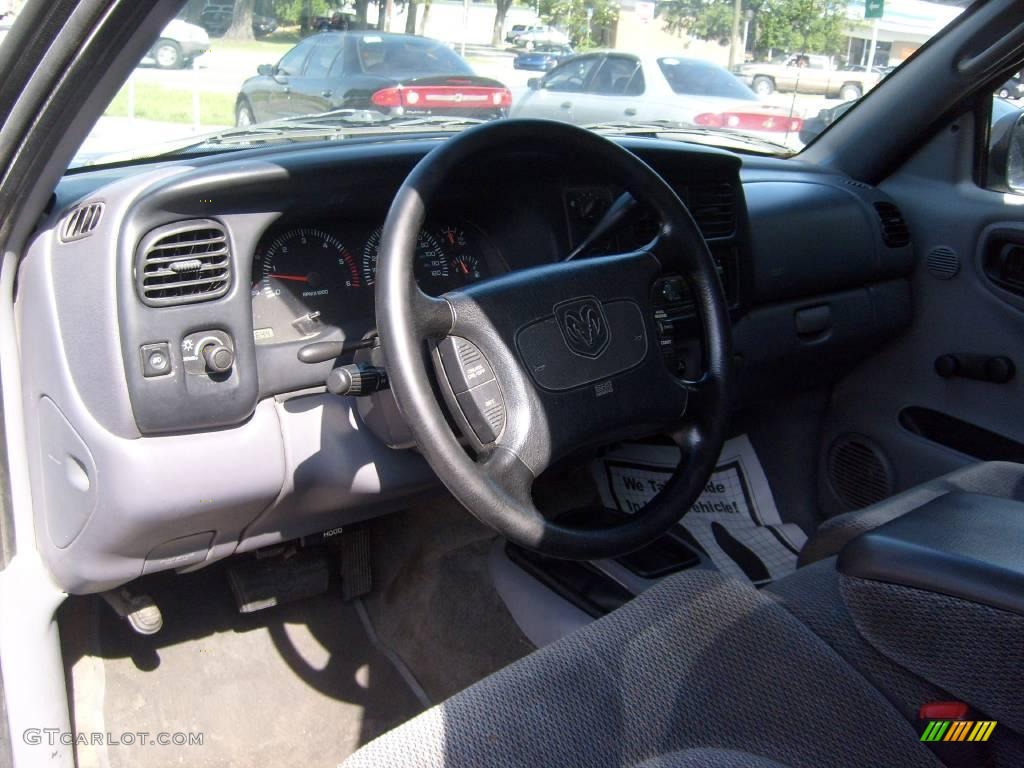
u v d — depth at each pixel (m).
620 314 1.50
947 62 2.38
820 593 1.26
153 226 1.49
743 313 2.18
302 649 2.13
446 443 1.27
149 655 2.05
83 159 1.79
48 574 1.68
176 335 1.53
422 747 1.03
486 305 1.37
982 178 2.41
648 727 1.06
